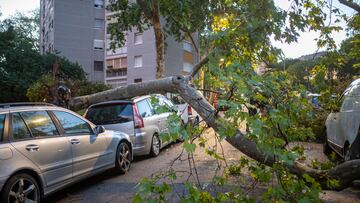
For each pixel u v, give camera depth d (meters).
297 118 3.46
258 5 5.41
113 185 6.65
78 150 6.10
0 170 4.52
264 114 3.16
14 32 31.75
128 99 9.14
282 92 3.42
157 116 9.93
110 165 7.12
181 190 5.79
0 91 27.89
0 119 4.91
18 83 27.59
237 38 4.52
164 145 10.83
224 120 3.01
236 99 3.09
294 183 3.24
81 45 39.69
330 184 3.90
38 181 5.16
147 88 7.46
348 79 9.55
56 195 6.14
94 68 40.62
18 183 4.79
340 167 4.15
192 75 6.58
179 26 18.86
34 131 5.34
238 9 5.43
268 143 3.06
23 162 4.88
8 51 29.08
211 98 4.70
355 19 7.82
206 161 8.28
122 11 18.42
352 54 7.46
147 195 2.95
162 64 15.52
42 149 5.27
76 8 39.41
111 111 8.83
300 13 5.82
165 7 16.69
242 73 3.24
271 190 3.23
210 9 16.23
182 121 3.04
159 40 15.47
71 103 9.31
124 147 7.75
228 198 3.45
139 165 8.49
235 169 4.59
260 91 3.18
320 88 4.41
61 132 5.88
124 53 39.16
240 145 4.53
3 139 4.80
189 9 16.72
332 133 8.30
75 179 6.00
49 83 10.63
